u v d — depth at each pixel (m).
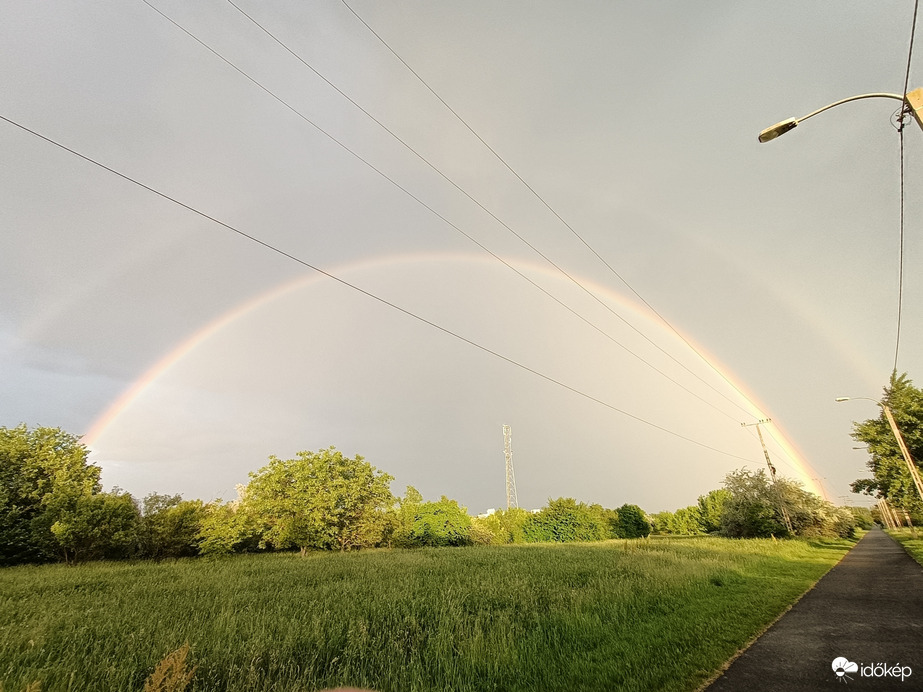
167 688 5.80
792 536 44.47
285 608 11.20
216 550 33.53
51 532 29.81
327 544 39.12
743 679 6.16
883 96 7.74
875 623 9.16
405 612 10.34
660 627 8.92
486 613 10.16
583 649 7.80
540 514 62.31
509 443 77.44
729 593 12.61
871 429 37.91
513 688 6.29
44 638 8.75
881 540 44.47
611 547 34.09
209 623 9.68
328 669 7.20
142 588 15.29
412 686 6.38
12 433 36.66
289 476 36.28
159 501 37.75
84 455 39.59
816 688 5.76
